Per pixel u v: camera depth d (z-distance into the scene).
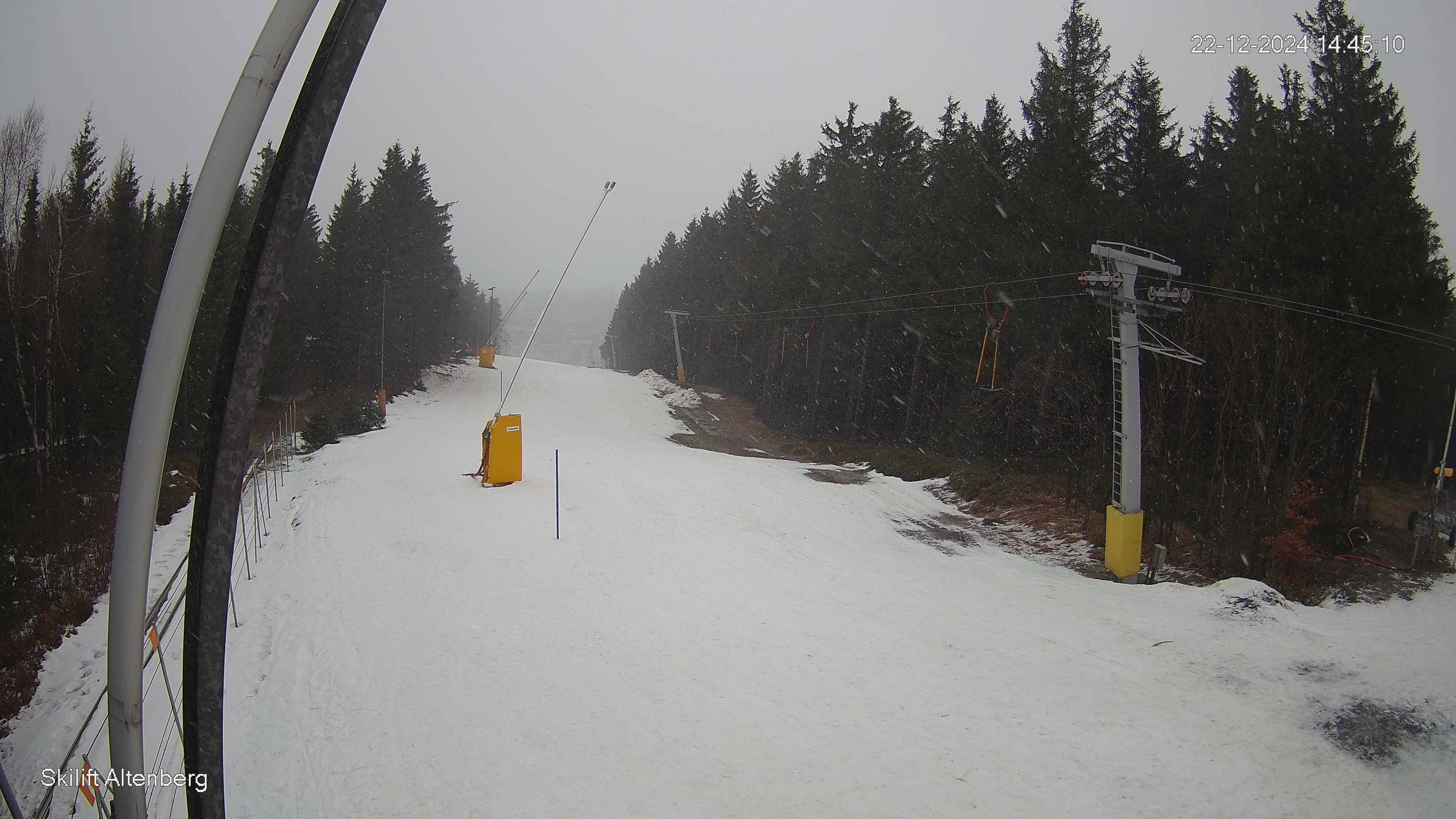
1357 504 20.05
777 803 6.46
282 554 14.09
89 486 22.09
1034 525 20.05
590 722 7.90
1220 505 16.77
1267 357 17.84
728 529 17.14
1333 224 18.30
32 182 24.25
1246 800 6.41
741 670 9.22
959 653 9.70
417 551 13.80
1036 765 6.96
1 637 12.21
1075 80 26.25
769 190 56.94
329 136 2.41
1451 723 7.54
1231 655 9.34
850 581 13.57
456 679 8.87
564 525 16.16
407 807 6.40
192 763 2.42
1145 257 14.79
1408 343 18.38
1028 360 24.42
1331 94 20.05
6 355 23.69
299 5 2.37
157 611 9.99
